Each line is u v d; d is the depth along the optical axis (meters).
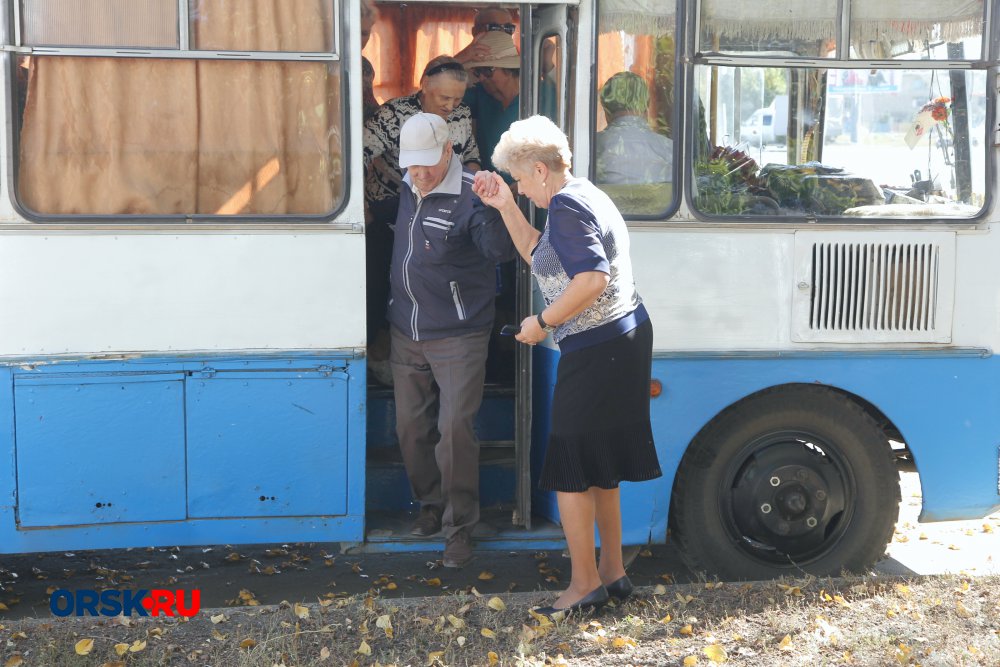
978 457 4.60
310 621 4.04
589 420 3.78
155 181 4.11
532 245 4.01
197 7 4.07
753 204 4.46
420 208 4.29
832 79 4.43
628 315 3.81
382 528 4.59
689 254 4.42
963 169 4.52
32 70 3.99
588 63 4.33
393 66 5.99
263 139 4.15
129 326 4.10
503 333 4.45
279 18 4.12
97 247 4.05
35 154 4.01
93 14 4.01
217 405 4.19
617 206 4.40
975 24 4.45
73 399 4.09
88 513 4.14
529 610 4.08
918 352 4.53
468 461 4.43
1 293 4.00
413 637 3.92
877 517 4.67
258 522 4.27
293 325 4.20
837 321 4.49
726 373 4.47
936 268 4.51
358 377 4.25
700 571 4.64
